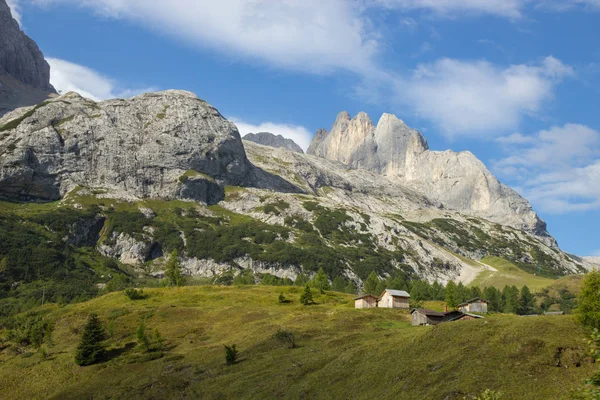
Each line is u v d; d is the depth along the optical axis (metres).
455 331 79.25
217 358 100.88
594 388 30.39
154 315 138.00
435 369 68.88
